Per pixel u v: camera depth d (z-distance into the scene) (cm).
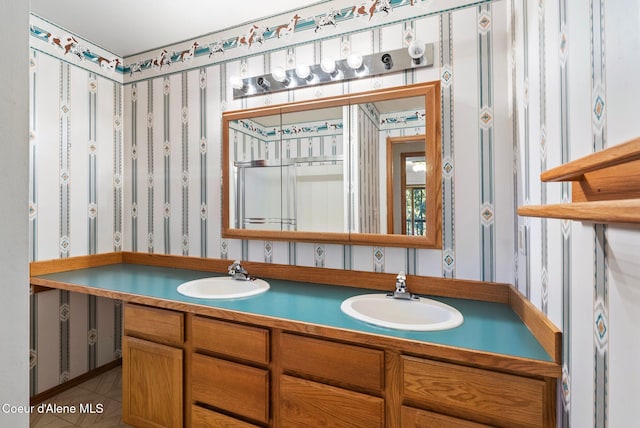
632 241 55
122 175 247
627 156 36
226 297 152
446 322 120
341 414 117
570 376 83
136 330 160
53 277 193
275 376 130
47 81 202
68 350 214
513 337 108
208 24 205
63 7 188
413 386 107
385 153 165
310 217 183
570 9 80
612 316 62
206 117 216
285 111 189
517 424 96
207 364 142
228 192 206
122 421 179
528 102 117
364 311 147
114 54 242
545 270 102
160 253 232
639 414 53
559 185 88
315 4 184
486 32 148
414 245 159
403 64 163
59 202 209
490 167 148
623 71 57
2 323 35
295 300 150
